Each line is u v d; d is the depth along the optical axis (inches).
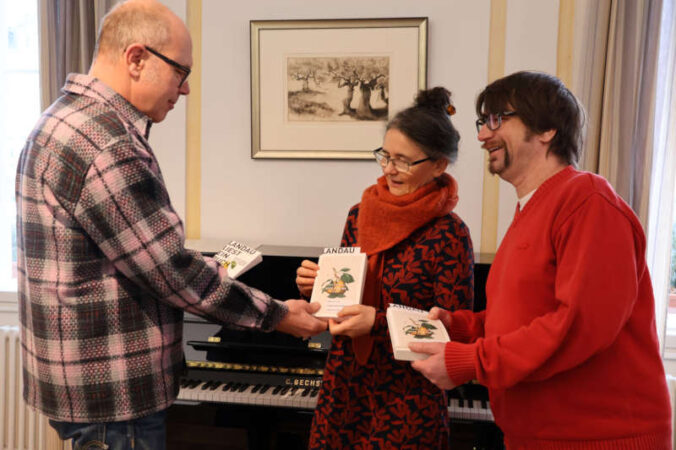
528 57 102.5
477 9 102.7
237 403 87.5
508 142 52.8
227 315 56.2
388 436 62.3
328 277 65.6
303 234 110.4
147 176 51.3
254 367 90.4
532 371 47.8
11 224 131.3
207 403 88.3
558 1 100.9
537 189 52.7
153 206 51.6
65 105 53.0
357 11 105.1
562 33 101.8
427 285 64.5
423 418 62.3
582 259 46.6
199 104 111.0
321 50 105.7
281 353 90.6
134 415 53.5
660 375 51.2
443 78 104.6
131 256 51.1
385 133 67.2
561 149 52.6
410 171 65.1
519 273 51.1
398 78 104.4
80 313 51.7
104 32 54.9
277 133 108.5
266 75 107.5
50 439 119.3
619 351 49.8
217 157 111.3
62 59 109.7
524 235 51.9
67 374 52.4
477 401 86.1
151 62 54.6
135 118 54.8
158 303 54.8
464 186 105.4
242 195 111.3
